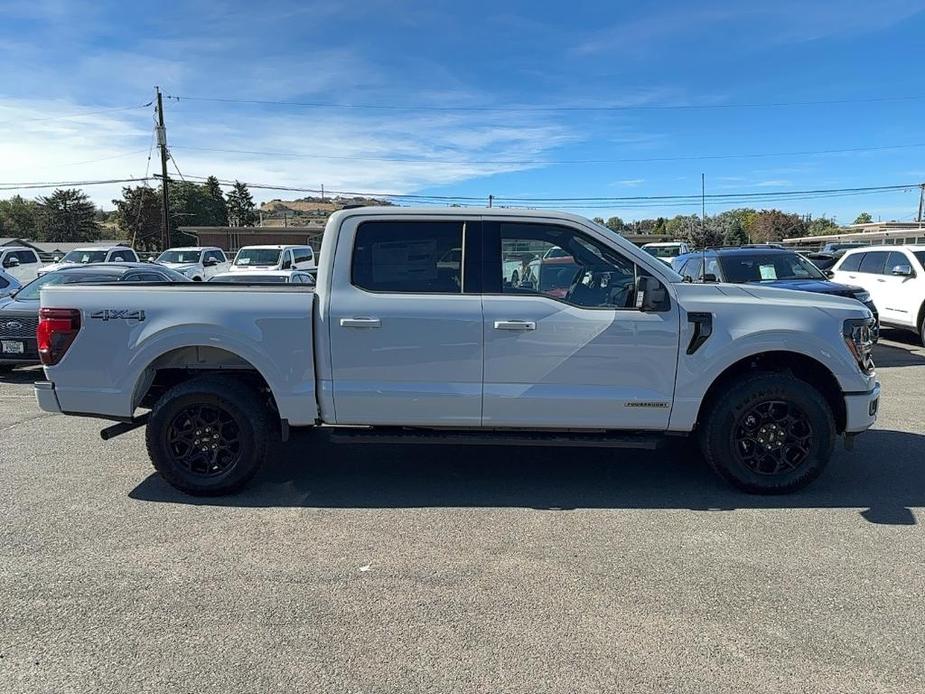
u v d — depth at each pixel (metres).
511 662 2.89
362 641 3.04
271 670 2.84
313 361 4.68
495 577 3.63
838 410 4.84
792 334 4.59
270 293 4.69
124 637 3.07
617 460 5.67
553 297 4.68
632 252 4.71
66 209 98.25
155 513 4.54
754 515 4.46
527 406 4.66
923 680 2.77
